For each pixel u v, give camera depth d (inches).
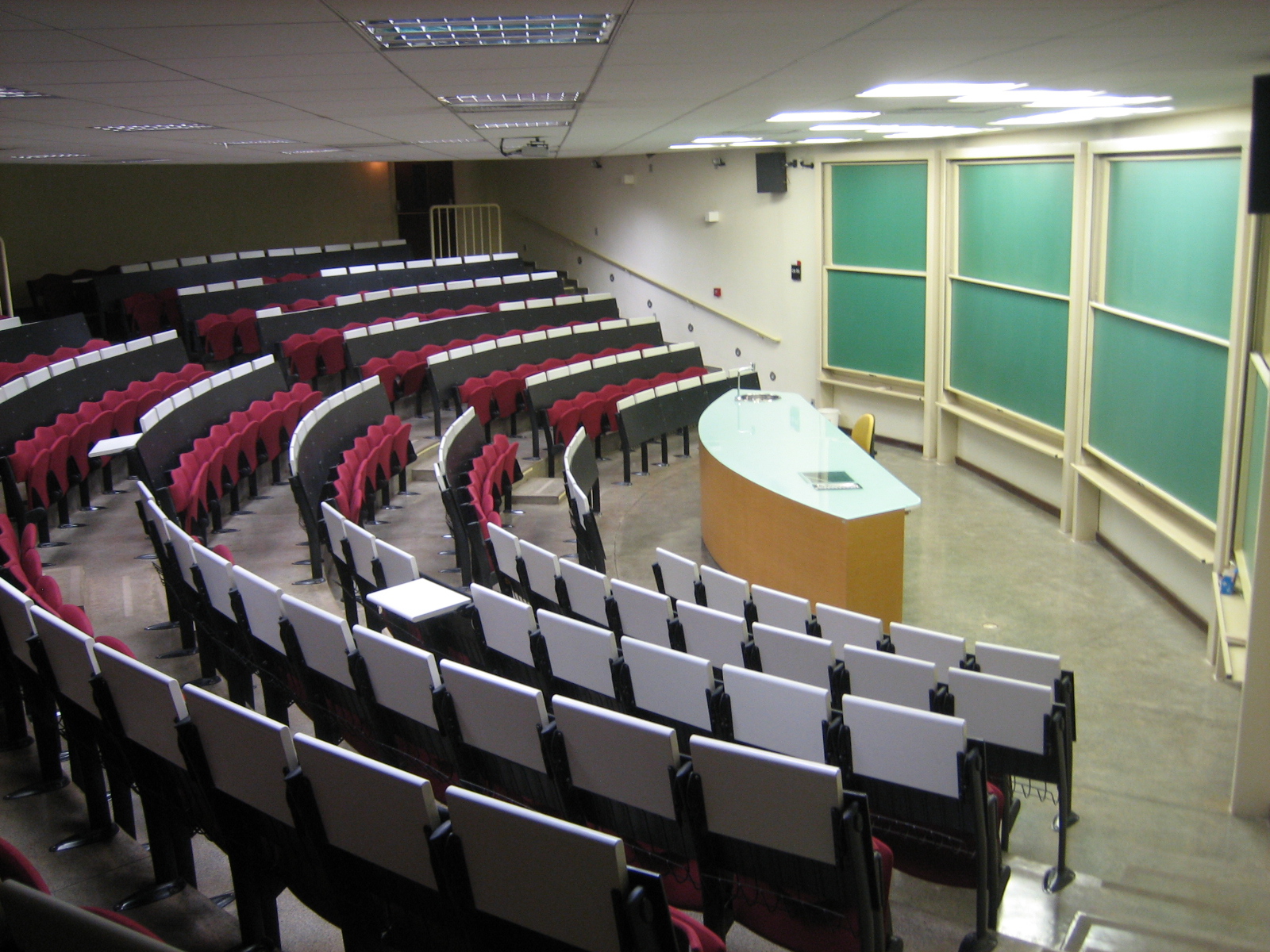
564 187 826.8
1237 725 266.1
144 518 259.0
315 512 333.7
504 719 147.9
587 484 413.7
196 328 584.4
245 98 208.5
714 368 707.4
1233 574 291.7
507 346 554.9
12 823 152.9
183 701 127.3
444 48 146.5
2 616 167.9
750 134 422.3
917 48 160.1
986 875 153.2
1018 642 318.3
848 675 196.7
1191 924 177.3
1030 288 436.1
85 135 303.3
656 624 228.4
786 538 318.7
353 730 180.1
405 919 117.2
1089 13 129.3
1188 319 318.3
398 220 927.7
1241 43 159.8
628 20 130.3
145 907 133.0
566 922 103.0
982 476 505.4
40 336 494.0
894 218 538.0
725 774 124.1
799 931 129.6
